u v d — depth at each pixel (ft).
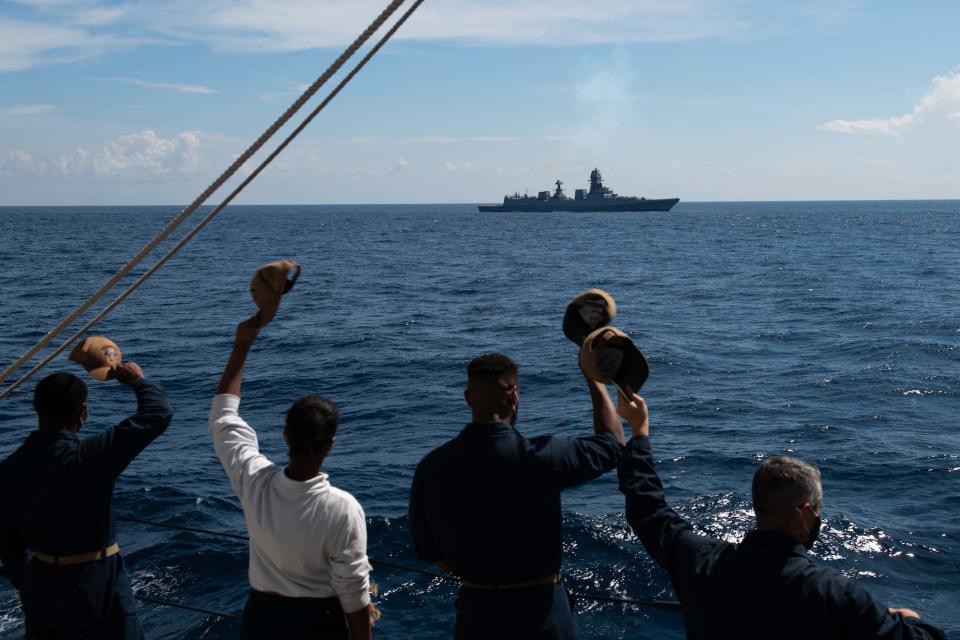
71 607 12.64
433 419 56.18
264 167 10.55
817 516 9.32
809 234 355.15
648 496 10.10
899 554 32.53
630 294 139.13
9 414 55.11
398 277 171.32
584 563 31.53
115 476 12.57
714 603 9.12
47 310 116.06
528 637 10.47
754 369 72.84
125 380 12.77
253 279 11.20
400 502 38.91
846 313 108.88
